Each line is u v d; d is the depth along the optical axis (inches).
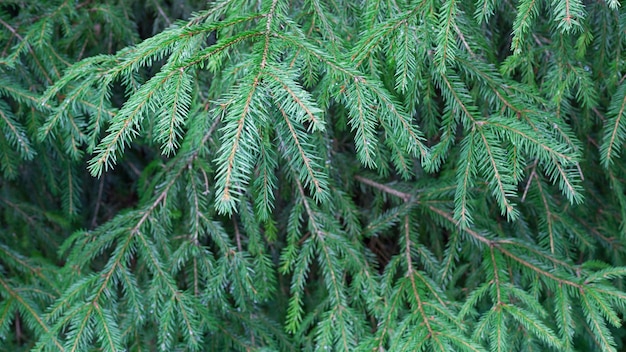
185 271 63.6
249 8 55.3
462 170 53.2
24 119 65.4
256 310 63.9
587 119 61.5
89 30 65.6
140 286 64.3
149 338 61.3
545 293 63.7
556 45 57.2
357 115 49.6
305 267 60.9
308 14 55.7
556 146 51.5
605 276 56.9
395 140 54.3
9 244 68.6
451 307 58.7
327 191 50.1
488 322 56.6
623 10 55.4
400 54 51.2
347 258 61.0
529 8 50.9
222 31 55.4
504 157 52.5
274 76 48.3
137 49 50.9
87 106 58.0
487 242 60.5
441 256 66.5
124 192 78.3
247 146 47.3
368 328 60.1
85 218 75.5
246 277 60.4
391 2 52.9
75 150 59.4
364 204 69.3
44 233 70.2
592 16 57.2
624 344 69.8
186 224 64.0
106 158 47.8
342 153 67.5
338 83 50.6
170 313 58.7
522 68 57.4
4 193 70.0
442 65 50.3
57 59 62.1
